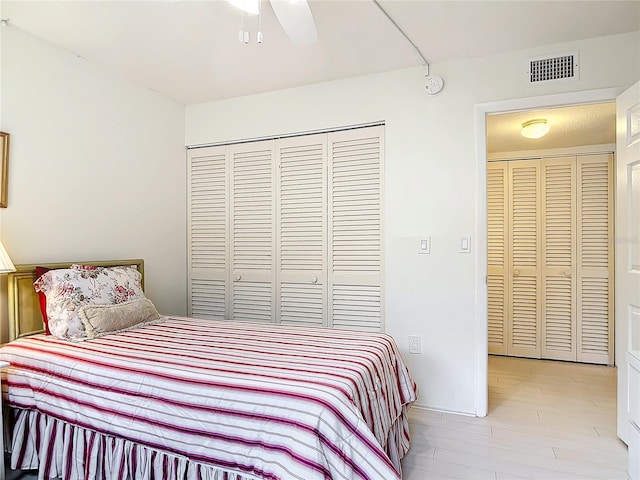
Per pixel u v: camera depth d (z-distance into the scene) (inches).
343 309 119.5
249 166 132.2
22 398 75.2
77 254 102.2
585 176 157.3
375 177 115.4
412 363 109.9
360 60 105.5
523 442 90.0
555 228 161.2
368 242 116.3
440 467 79.7
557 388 126.3
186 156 141.0
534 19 85.6
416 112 109.8
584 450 86.5
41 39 93.7
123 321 90.0
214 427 57.7
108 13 82.7
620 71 92.0
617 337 91.6
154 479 62.7
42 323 92.0
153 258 126.3
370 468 52.1
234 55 102.2
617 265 92.6
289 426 53.0
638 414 71.6
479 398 103.6
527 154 165.5
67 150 99.8
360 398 59.7
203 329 92.8
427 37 93.4
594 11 82.4
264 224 130.3
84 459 68.8
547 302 161.8
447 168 106.6
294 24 68.6
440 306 107.1
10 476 76.0
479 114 103.6
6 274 86.8
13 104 88.5
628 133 87.4
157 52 100.6
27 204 91.1
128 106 117.0
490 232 170.6
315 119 121.2
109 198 111.1
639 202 83.8
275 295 128.5
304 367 64.6
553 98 97.1
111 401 65.4
